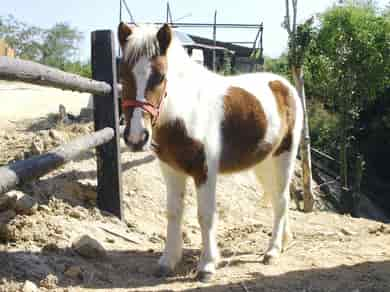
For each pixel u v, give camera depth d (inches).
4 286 146.1
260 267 200.1
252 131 196.4
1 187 141.3
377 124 778.8
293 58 378.6
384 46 618.8
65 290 154.3
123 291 160.9
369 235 275.4
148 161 303.4
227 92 190.5
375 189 799.7
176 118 168.6
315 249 234.2
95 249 184.5
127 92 156.1
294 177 434.0
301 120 230.5
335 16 621.6
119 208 238.5
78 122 345.7
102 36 238.1
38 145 258.5
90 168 261.9
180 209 186.4
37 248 180.1
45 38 1720.0
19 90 572.1
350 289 174.6
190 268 192.5
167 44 159.3
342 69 614.5
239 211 308.7
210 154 177.0
